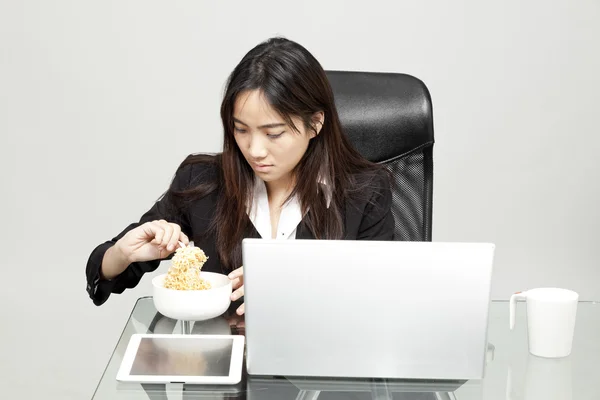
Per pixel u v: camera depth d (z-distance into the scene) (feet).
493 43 12.80
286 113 5.86
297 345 4.85
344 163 6.87
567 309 5.15
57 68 12.56
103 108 12.67
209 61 12.57
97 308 12.50
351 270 4.77
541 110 13.08
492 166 13.23
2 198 12.88
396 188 7.41
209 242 6.92
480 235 13.39
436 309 4.81
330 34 12.61
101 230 12.97
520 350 5.33
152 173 12.85
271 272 4.77
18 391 10.05
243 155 6.54
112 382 4.72
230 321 5.64
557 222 13.47
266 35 12.55
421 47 12.71
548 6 12.79
